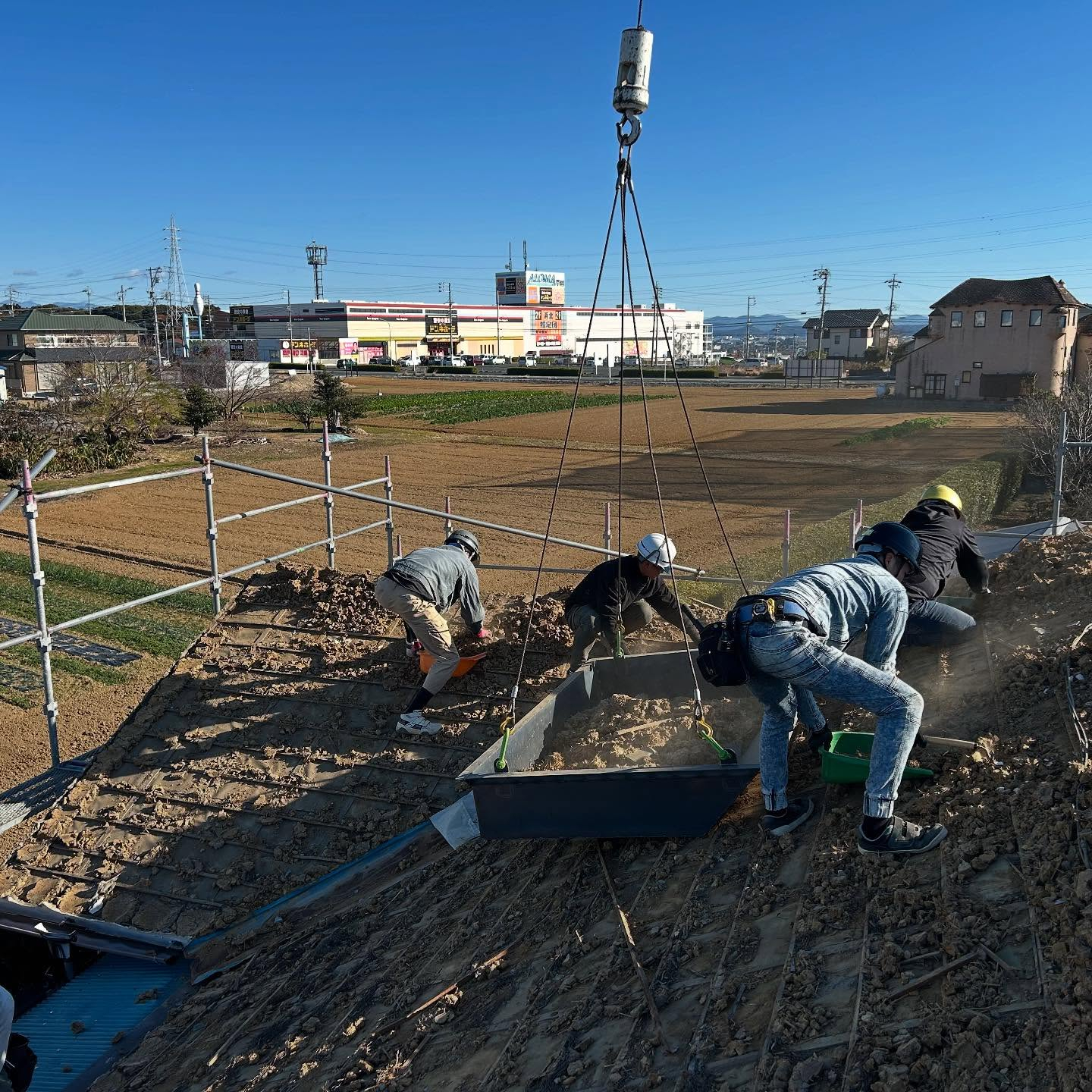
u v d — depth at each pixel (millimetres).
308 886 5973
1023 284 53438
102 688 11859
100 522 22047
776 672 3889
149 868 6301
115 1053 5168
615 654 6352
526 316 134625
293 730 7168
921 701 3777
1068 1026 2621
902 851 3764
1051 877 3266
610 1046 3330
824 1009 3096
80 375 34406
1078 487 20266
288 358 100375
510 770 5078
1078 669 4734
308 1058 4062
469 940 4609
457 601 7160
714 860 4367
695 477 29094
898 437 37812
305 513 23547
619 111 4531
